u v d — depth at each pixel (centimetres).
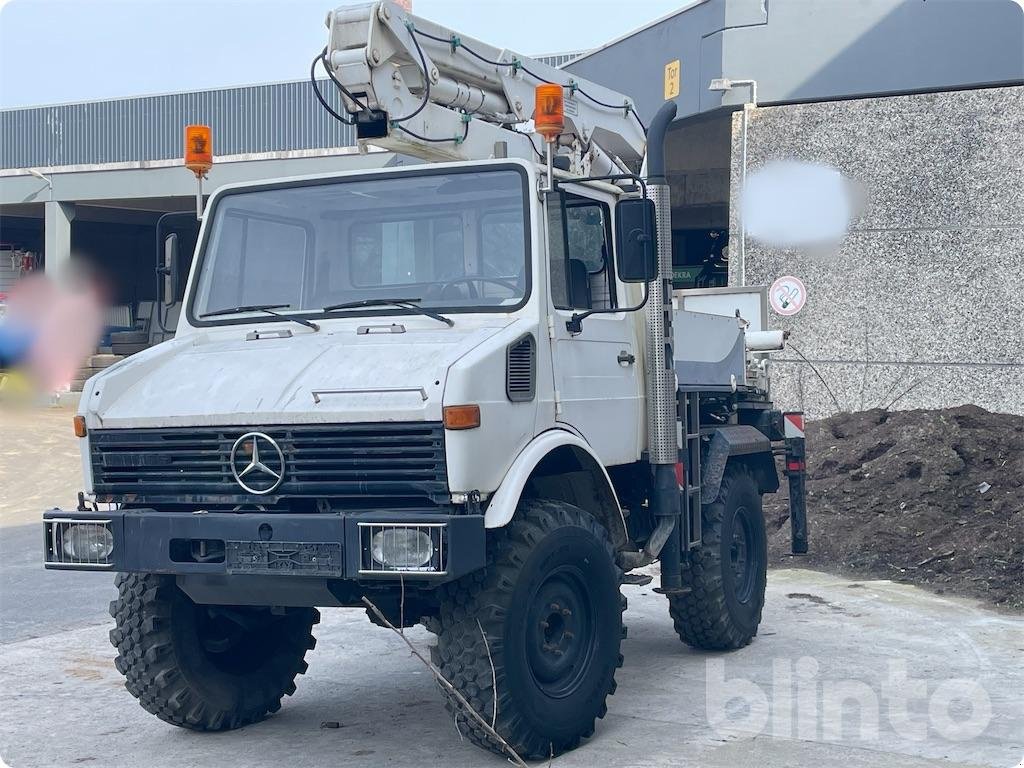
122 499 553
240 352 573
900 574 972
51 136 2995
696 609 729
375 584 532
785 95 1495
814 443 1263
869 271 1463
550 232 578
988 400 1406
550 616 548
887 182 1453
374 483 502
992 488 1063
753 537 791
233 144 2750
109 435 547
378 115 634
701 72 1566
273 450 514
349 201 602
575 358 586
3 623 861
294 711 638
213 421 524
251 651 623
